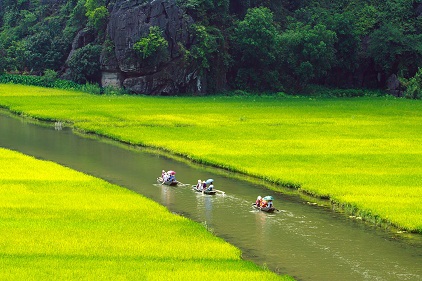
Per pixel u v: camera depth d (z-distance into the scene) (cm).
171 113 14988
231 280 5072
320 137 11925
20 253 5519
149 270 5209
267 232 6456
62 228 6181
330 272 5491
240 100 18888
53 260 5366
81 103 16312
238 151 10412
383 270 5547
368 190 7900
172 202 7512
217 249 5766
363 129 13038
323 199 7762
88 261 5366
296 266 5606
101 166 9481
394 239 6325
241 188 8250
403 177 8656
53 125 13300
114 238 5947
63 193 7494
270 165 9375
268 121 13950
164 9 19875
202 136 11850
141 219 6556
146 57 19338
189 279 5053
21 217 6500
